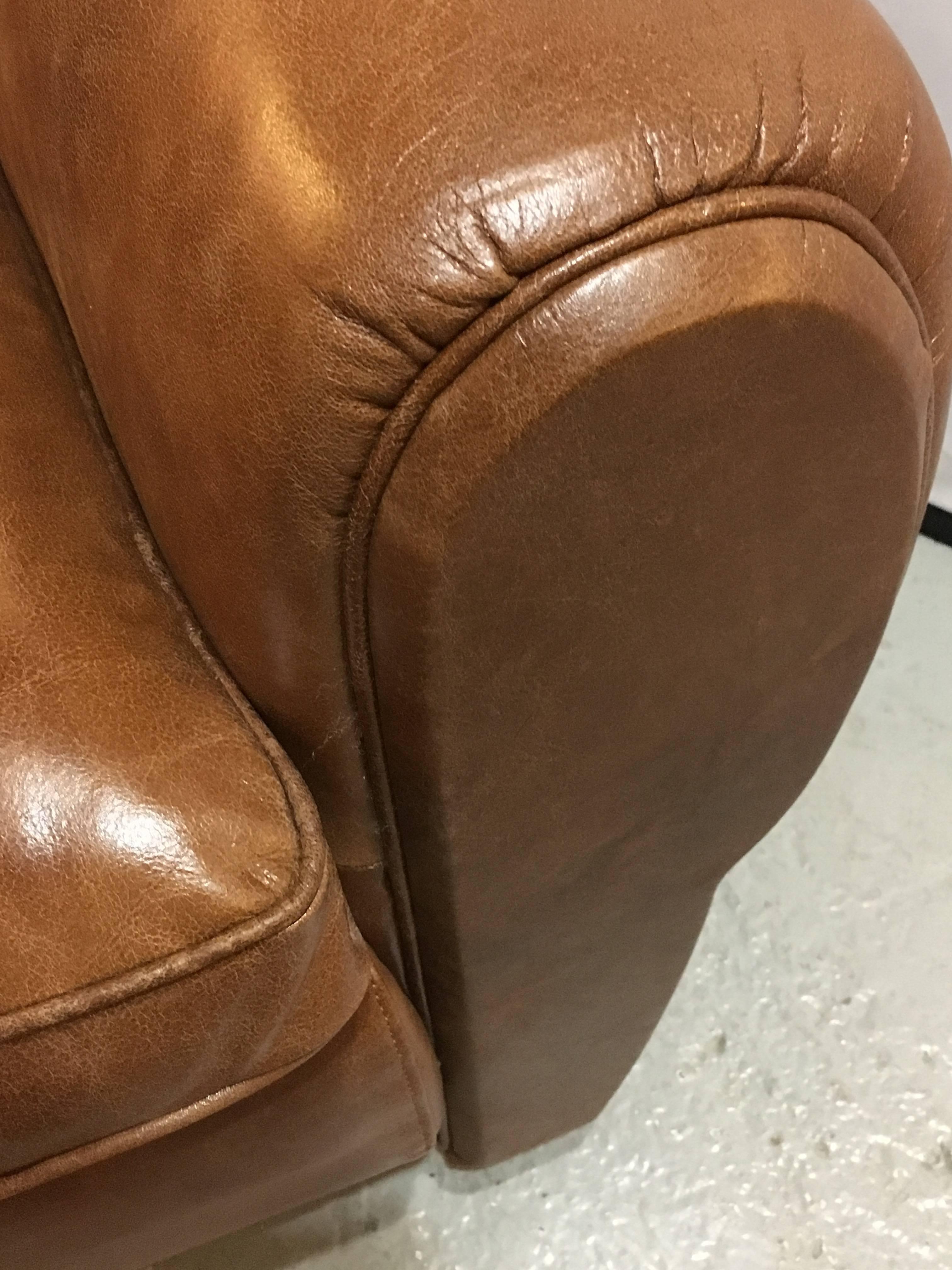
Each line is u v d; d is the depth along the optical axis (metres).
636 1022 0.59
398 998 0.44
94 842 0.29
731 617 0.34
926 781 0.91
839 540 0.34
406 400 0.25
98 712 0.31
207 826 0.30
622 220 0.24
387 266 0.24
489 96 0.24
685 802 0.42
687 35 0.26
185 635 0.34
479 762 0.34
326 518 0.27
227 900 0.30
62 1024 0.29
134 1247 0.48
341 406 0.25
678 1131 0.76
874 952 0.83
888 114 0.27
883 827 0.89
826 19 0.28
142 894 0.29
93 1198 0.41
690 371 0.26
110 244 0.30
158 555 0.36
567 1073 0.60
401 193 0.24
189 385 0.27
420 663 0.30
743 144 0.25
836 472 0.31
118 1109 0.31
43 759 0.30
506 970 0.46
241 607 0.30
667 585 0.31
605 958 0.50
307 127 0.25
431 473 0.26
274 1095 0.41
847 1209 0.73
